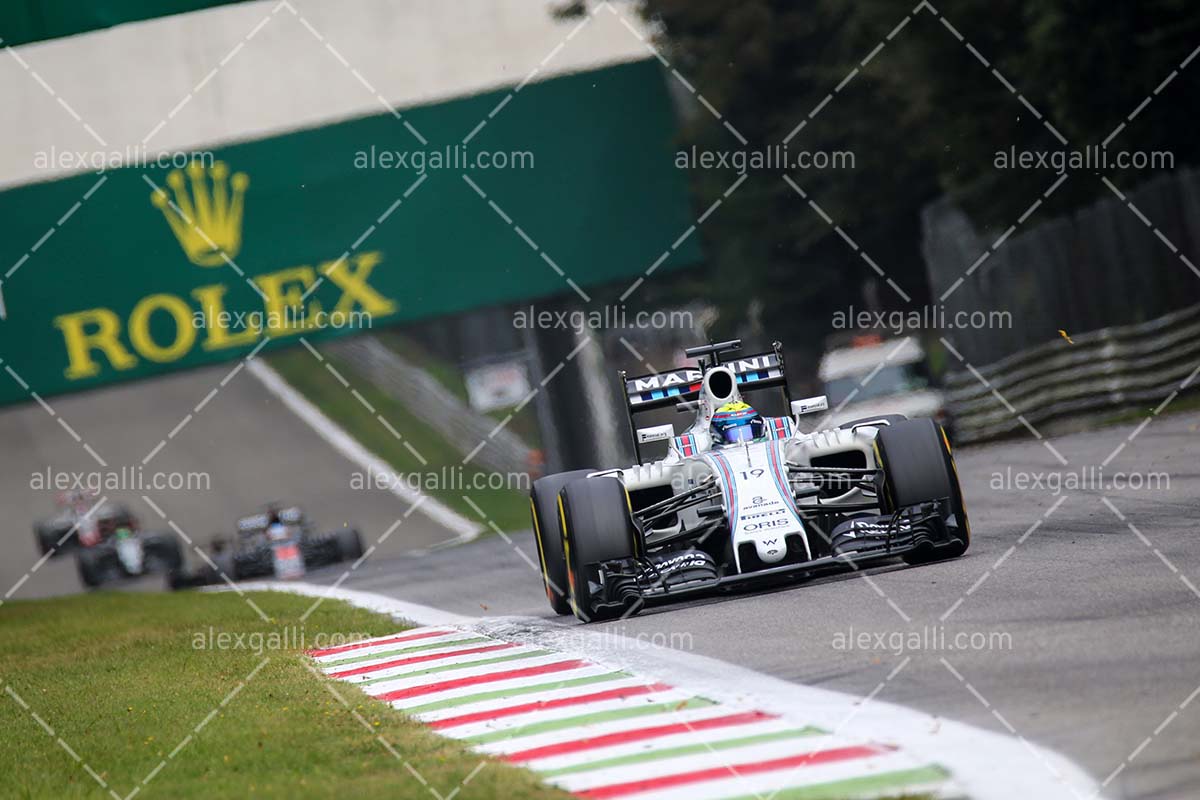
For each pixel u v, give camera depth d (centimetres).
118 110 9550
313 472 16338
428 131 9819
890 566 3428
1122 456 5584
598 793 1817
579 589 3322
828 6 11438
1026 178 9900
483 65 9900
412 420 17988
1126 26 8338
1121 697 1945
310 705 2759
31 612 7188
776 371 3650
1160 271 7525
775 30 11756
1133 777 1664
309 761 2211
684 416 12006
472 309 9894
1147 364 7681
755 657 2553
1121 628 2338
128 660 4138
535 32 9969
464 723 2397
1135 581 2733
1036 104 9650
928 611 2720
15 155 9475
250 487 16100
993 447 8375
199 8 9575
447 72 9862
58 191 9519
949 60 10175
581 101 10050
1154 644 2195
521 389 17875
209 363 9650
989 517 4306
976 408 9319
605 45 10075
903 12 10375
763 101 12131
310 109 9700
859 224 12275
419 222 9819
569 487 3375
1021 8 9756
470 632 3694
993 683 2111
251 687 3112
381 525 13312
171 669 3697
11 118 9488
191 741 2520
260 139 9656
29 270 9500
